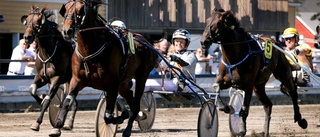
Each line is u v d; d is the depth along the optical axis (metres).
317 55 20.55
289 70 11.93
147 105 11.10
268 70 11.23
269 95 18.09
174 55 10.95
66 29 8.64
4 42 20.08
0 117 13.36
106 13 20.84
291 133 11.97
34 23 10.84
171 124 12.91
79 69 8.87
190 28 22.47
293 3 26.48
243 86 10.50
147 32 22.08
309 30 28.27
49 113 11.59
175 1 22.19
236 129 10.91
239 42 10.36
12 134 10.95
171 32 22.14
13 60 14.42
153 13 21.78
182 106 16.72
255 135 11.47
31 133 11.11
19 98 14.51
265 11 24.47
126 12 21.25
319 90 18.84
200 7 22.67
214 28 10.11
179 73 10.86
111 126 9.92
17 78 14.46
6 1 19.77
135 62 9.71
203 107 9.87
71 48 11.23
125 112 9.35
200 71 16.69
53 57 10.94
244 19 23.81
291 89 12.06
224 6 23.22
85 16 8.72
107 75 8.93
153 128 12.19
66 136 10.74
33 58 14.74
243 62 10.38
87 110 15.16
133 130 11.84
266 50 10.84
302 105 17.92
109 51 8.93
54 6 20.41
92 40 8.77
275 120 14.27
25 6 20.16
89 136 10.79
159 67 10.66
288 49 12.71
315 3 30.97
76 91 8.92
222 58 10.46
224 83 10.50
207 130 10.00
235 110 11.22
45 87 14.73
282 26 25.03
